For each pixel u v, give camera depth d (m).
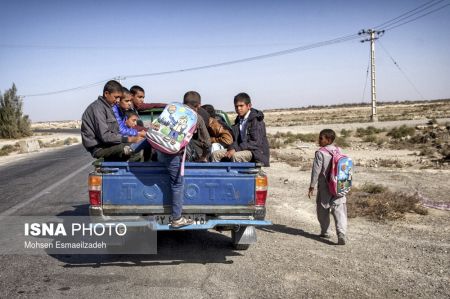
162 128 5.50
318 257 6.30
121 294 4.89
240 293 4.94
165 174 5.76
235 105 6.81
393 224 8.20
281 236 7.52
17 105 61.00
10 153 33.31
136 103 8.56
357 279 5.42
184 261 6.13
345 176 6.89
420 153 21.28
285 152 24.61
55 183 13.93
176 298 4.78
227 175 5.84
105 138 6.06
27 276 5.50
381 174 14.82
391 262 6.07
